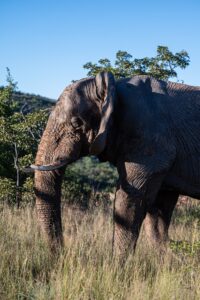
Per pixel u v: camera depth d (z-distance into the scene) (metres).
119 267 6.12
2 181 11.00
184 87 7.36
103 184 17.70
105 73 6.55
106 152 6.86
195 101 7.28
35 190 6.79
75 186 12.87
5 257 6.21
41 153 6.73
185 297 5.38
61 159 6.64
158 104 6.98
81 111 6.59
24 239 7.02
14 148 12.44
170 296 5.21
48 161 6.67
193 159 7.18
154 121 6.82
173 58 12.75
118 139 6.78
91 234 7.61
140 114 6.74
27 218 8.34
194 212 10.79
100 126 6.43
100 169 22.69
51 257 6.41
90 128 6.67
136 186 6.71
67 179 13.55
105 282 5.44
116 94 6.74
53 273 5.73
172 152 6.92
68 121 6.63
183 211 11.16
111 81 6.50
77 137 6.68
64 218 9.54
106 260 6.17
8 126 11.23
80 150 6.77
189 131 7.11
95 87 6.65
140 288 5.35
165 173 6.90
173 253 6.95
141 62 12.88
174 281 5.55
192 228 8.76
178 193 7.77
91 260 6.05
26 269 6.00
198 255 6.71
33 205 10.84
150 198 6.83
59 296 5.05
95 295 5.30
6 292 5.33
